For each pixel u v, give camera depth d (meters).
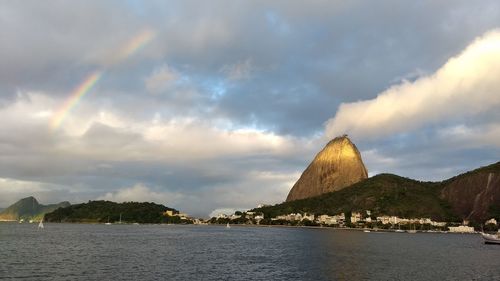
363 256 124.06
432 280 80.00
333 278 80.12
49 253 118.06
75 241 173.88
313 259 112.44
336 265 99.50
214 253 127.06
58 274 78.56
